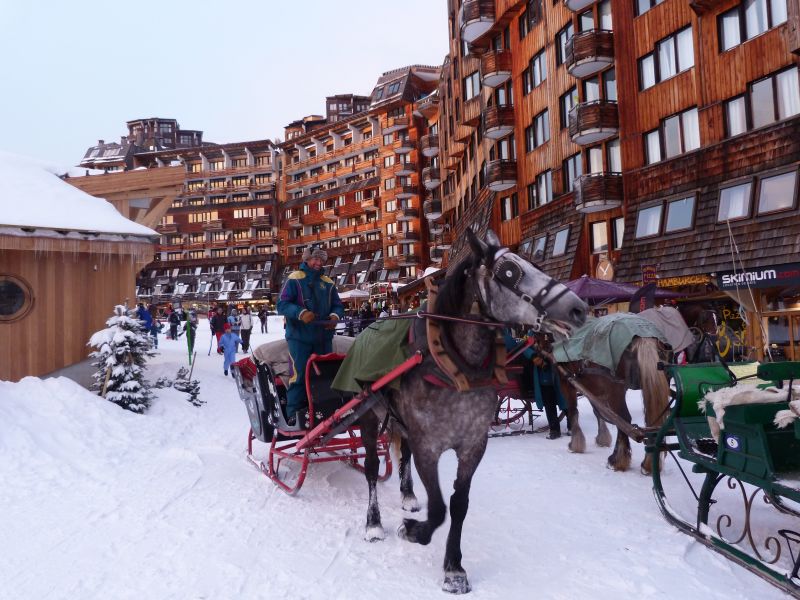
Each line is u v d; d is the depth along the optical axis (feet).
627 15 69.67
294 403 18.52
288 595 12.26
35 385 28.84
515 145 95.91
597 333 20.44
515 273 11.07
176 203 277.03
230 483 20.92
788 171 51.16
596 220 75.05
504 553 14.29
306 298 18.52
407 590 12.47
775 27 53.01
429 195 204.44
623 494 18.53
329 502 18.67
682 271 59.31
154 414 32.09
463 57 118.83
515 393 27.76
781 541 14.43
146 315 56.95
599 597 11.94
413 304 104.12
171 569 13.58
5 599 12.25
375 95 221.46
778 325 51.34
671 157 63.82
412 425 12.82
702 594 11.91
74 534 15.88
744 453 12.84
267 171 268.00
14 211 32.96
